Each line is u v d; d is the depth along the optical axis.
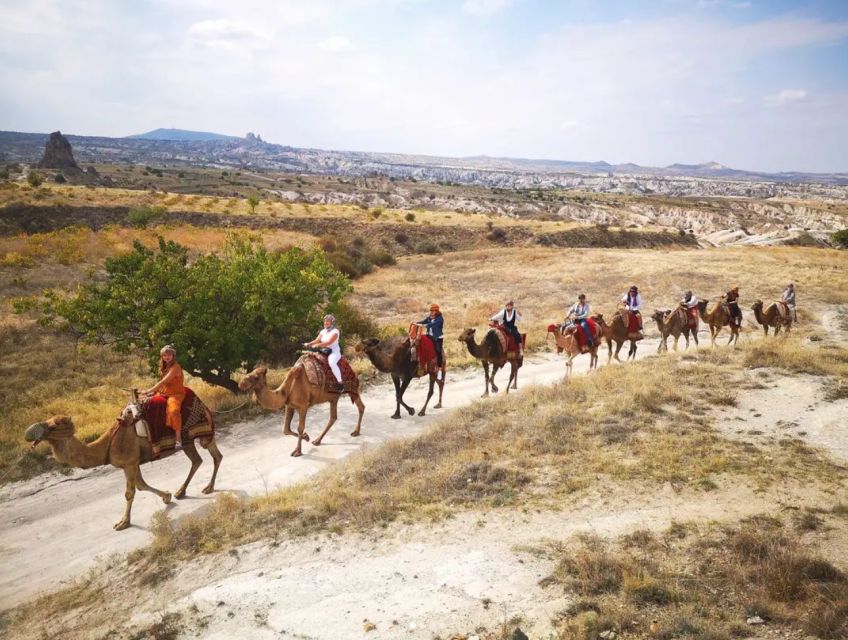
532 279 41.91
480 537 8.18
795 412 12.17
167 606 7.47
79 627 7.37
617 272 41.94
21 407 17.69
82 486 12.94
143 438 10.30
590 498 8.95
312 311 20.12
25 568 9.57
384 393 18.00
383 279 44.66
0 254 36.97
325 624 6.64
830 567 6.41
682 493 8.80
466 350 22.19
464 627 6.26
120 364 22.38
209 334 16.22
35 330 24.77
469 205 190.50
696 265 43.81
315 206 96.19
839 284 34.47
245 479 12.22
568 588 6.67
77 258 37.41
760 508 8.13
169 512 10.84
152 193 90.75
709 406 12.84
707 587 6.46
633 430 11.60
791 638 5.50
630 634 5.77
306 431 14.99
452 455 11.36
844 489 8.53
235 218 78.44
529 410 13.61
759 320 21.69
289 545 8.59
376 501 9.48
